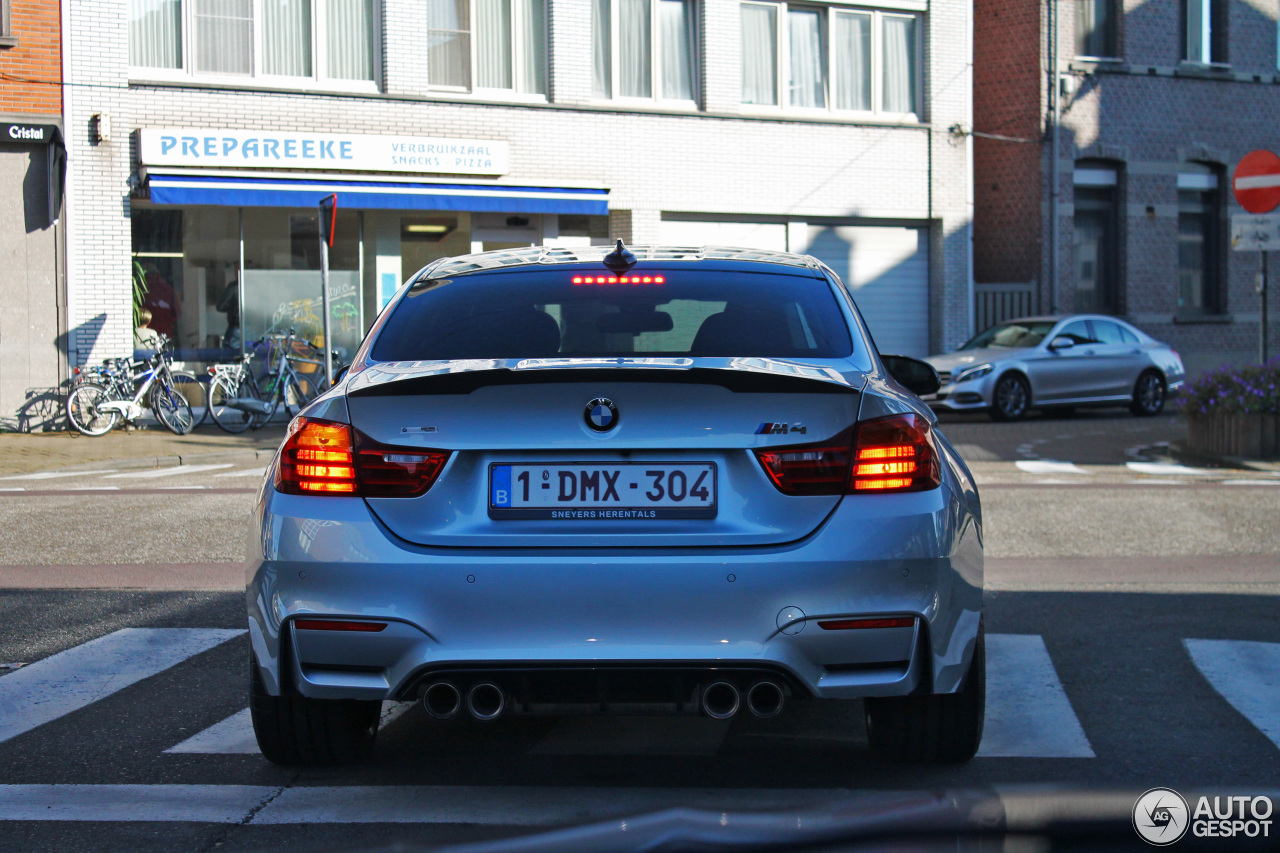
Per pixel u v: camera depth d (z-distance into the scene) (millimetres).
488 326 3898
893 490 3357
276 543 3375
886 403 3449
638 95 21297
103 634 5820
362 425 3400
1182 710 4562
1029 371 19094
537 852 1934
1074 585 7043
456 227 20328
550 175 20531
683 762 3994
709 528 3311
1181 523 9289
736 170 21734
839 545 3271
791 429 3342
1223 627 5957
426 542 3314
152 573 7418
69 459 14172
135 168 18047
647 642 3230
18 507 10336
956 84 23297
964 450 14758
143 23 18266
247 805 3553
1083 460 13758
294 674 3379
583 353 3748
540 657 3232
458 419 3357
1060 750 4062
